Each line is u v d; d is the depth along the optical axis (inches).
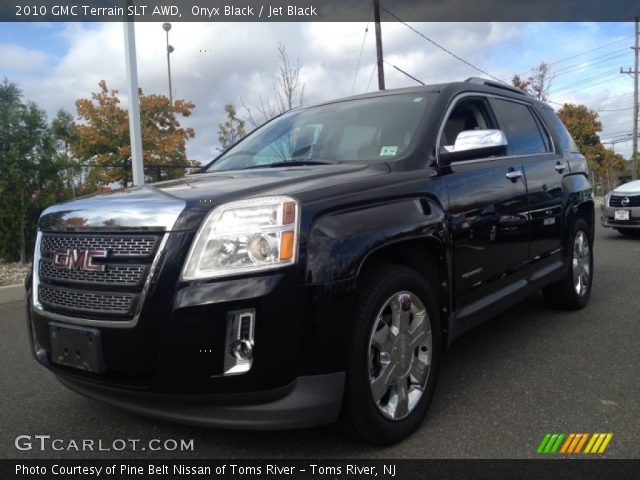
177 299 91.4
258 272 91.0
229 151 170.7
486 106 164.4
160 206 97.0
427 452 106.1
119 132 678.5
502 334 181.8
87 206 106.3
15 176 331.6
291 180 108.9
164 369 92.0
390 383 108.3
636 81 1593.3
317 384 94.3
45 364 111.0
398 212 111.6
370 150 135.6
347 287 96.7
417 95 149.0
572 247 197.3
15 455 110.6
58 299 105.7
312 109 169.5
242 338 90.4
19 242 343.6
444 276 124.0
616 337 174.4
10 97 347.3
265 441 112.0
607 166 1861.5
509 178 156.1
